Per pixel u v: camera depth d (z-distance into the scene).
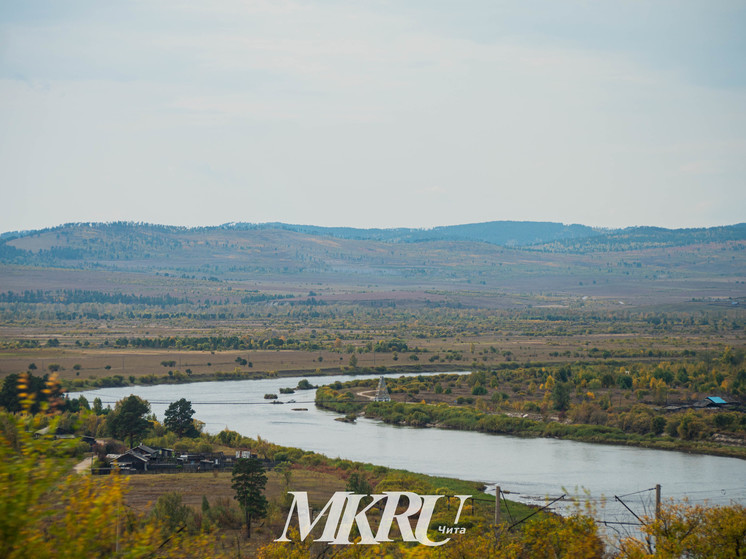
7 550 26.02
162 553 36.28
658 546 53.94
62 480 28.47
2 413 27.64
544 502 101.06
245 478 87.06
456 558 58.00
